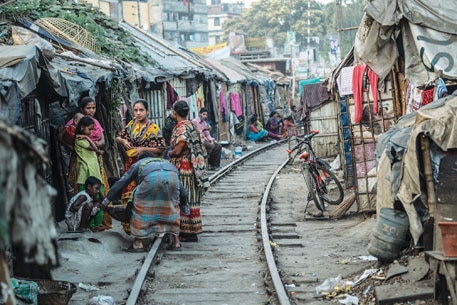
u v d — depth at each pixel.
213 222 14.53
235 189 19.70
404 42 11.24
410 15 10.88
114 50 19.92
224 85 34.22
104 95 15.09
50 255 3.92
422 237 8.92
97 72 13.98
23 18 17.06
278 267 10.47
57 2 20.84
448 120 8.59
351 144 13.98
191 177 12.31
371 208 13.91
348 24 59.72
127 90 17.80
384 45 11.48
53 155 13.18
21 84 8.97
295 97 64.44
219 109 32.28
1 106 8.47
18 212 3.70
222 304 8.66
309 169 14.91
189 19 86.62
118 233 12.27
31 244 3.77
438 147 8.74
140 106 12.40
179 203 12.09
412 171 8.83
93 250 10.93
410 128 9.67
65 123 13.69
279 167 24.44
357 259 10.66
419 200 9.02
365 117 14.02
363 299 8.49
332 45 56.06
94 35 19.23
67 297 7.82
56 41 16.55
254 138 38.66
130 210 11.52
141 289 8.94
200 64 29.53
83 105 12.75
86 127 12.38
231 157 28.95
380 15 10.98
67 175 13.50
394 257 9.25
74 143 12.41
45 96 12.11
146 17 53.25
